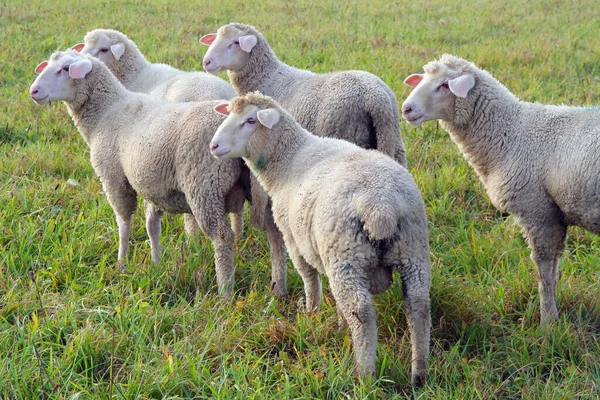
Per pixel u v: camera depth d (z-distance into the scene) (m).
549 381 3.91
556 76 10.02
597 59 10.95
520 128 4.76
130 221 5.73
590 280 5.10
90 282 5.04
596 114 4.52
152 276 5.22
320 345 4.37
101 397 3.74
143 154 5.21
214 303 4.94
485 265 5.30
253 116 4.59
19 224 5.60
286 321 4.58
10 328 4.39
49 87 5.68
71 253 5.32
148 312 4.62
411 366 4.04
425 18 15.50
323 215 3.92
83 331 4.27
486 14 15.66
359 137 5.82
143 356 4.18
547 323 4.48
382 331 4.55
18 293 4.77
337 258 3.88
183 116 5.14
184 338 4.32
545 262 4.67
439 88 4.98
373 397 3.76
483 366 4.08
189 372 4.03
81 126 5.86
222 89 6.67
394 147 5.86
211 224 5.06
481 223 6.06
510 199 4.74
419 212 3.93
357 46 12.39
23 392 3.81
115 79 5.84
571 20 14.62
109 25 13.98
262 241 5.91
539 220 4.67
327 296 4.89
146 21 14.61
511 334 4.49
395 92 9.15
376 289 4.03
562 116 4.66
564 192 4.47
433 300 4.71
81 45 7.73
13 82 10.27
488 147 4.89
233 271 5.14
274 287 5.20
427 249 3.99
